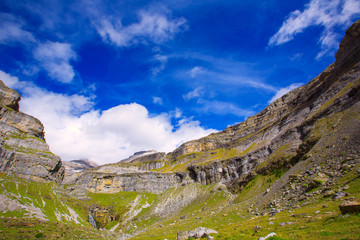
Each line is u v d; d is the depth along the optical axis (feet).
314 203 163.32
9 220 374.22
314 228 100.48
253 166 614.75
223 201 550.36
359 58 446.19
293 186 240.73
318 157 258.37
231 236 126.62
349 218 96.07
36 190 553.64
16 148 626.64
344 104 352.90
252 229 141.28
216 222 289.74
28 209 459.73
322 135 326.85
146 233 397.19
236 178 654.53
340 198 140.46
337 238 78.69
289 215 152.56
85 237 375.86
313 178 219.20
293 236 96.68
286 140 536.42
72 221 529.04
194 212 549.54
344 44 506.07
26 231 321.93
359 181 150.51
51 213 500.74
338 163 210.18
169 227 411.54
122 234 476.54
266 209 238.07
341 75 482.69
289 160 430.61
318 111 461.78
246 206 320.70
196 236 153.48
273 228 127.03
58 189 647.15
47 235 319.47
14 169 564.71
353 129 248.11
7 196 457.68
